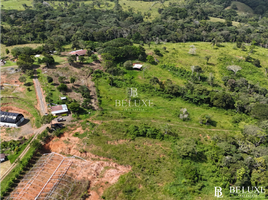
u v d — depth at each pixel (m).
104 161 55.50
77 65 105.56
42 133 60.59
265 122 70.19
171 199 46.22
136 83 97.19
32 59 100.31
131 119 72.44
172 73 109.25
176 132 66.62
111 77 94.88
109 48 116.69
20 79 84.81
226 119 77.06
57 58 112.44
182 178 51.16
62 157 56.62
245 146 57.88
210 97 83.69
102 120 70.31
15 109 75.12
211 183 50.19
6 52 112.00
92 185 50.25
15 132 64.38
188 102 86.12
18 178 50.53
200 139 64.62
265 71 115.50
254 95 89.62
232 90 98.94
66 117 70.62
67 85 89.00
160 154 57.34
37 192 46.69
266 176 48.12
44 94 81.44
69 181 49.84
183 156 55.72
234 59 124.69
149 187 48.84
